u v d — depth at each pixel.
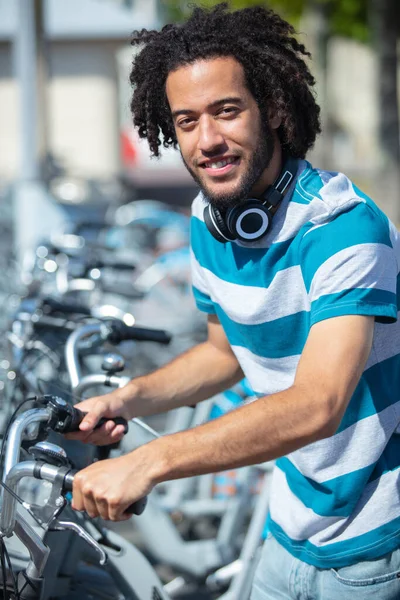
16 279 5.34
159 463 1.62
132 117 2.19
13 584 1.85
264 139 1.90
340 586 2.00
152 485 1.62
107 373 2.33
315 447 1.96
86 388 2.35
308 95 2.02
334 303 1.76
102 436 2.06
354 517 1.98
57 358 3.12
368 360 1.92
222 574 3.46
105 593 2.36
